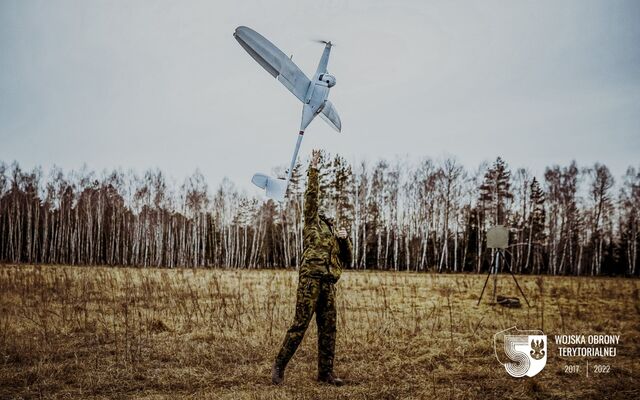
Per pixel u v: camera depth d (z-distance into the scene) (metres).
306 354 6.95
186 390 5.36
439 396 5.29
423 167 48.88
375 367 6.38
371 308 11.09
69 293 12.00
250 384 5.55
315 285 5.56
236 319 8.99
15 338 7.40
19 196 51.06
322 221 5.95
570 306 12.50
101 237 48.50
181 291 12.93
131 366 6.12
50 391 5.27
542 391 5.61
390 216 47.62
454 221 47.56
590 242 48.62
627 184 48.84
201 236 50.06
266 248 47.12
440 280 20.53
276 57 5.95
